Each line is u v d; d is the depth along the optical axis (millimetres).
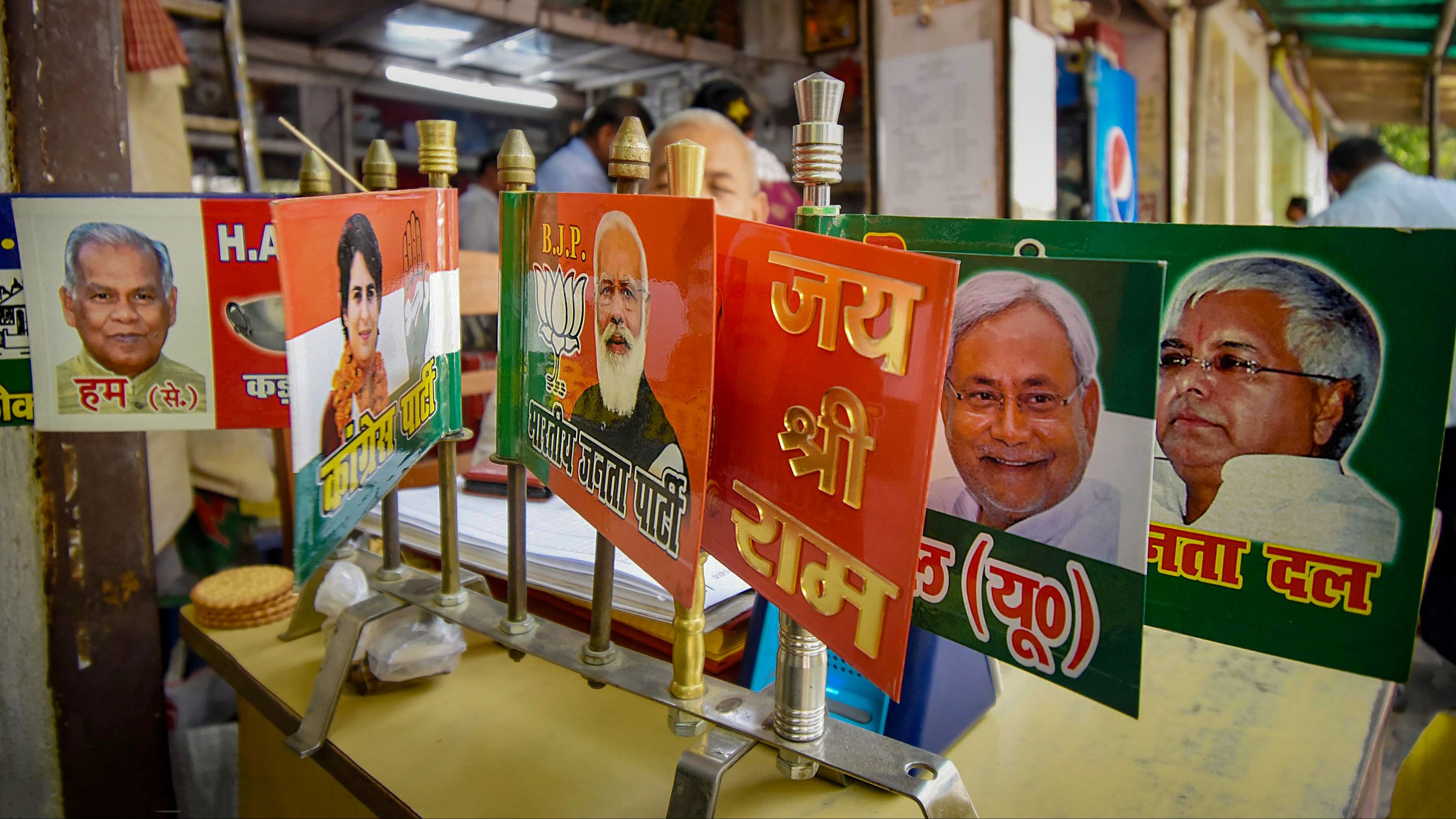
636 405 531
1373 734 823
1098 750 797
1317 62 5453
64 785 1160
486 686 919
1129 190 3328
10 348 756
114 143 1083
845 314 437
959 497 490
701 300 458
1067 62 2736
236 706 1529
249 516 2049
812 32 2527
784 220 2738
